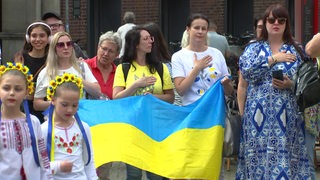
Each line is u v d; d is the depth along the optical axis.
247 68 7.11
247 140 7.17
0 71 5.82
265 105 7.05
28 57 7.98
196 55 7.73
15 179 5.77
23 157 5.77
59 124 6.33
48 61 7.54
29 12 17.28
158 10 21.52
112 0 22.55
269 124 7.04
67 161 6.11
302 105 6.71
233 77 12.26
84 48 22.02
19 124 5.80
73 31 22.03
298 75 6.71
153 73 7.74
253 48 7.19
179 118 7.44
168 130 7.39
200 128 7.29
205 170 7.22
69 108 6.24
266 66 7.02
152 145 7.32
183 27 21.84
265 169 7.04
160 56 8.37
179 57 7.72
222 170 7.73
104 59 8.27
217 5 21.06
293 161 7.08
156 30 8.42
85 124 6.46
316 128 7.13
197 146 7.26
